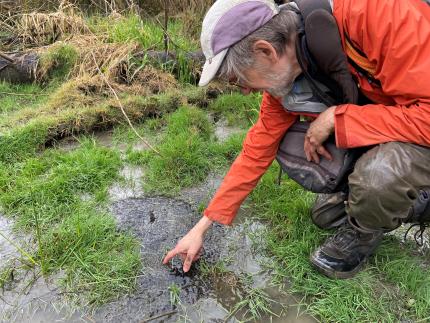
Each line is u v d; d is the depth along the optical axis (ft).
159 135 10.36
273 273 6.66
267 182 8.29
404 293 6.25
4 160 9.21
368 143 5.35
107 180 8.69
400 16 4.86
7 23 15.71
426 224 6.78
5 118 10.78
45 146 10.00
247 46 4.87
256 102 11.43
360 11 4.94
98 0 16.97
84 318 5.98
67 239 7.01
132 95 11.68
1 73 12.85
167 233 7.39
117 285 6.40
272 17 4.94
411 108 5.12
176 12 16.53
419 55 4.86
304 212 7.52
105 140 10.30
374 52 5.01
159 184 8.61
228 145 9.66
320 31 4.89
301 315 6.02
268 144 6.39
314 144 5.79
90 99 11.38
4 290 6.39
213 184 8.73
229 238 7.29
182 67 12.93
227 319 5.97
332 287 6.30
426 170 5.35
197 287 6.43
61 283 6.45
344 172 5.93
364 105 5.51
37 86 12.92
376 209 5.38
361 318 5.94
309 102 5.67
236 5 4.86
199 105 11.72
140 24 14.78
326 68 5.11
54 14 14.80
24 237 7.32
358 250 6.30
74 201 8.05
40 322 5.93
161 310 6.09
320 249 6.57
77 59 13.04
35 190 8.15
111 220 7.49
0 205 8.01
